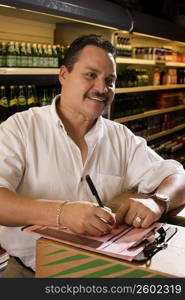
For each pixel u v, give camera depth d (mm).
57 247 896
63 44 3420
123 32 3385
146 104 5152
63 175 1466
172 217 1262
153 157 1701
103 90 1410
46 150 1464
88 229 994
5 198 1192
